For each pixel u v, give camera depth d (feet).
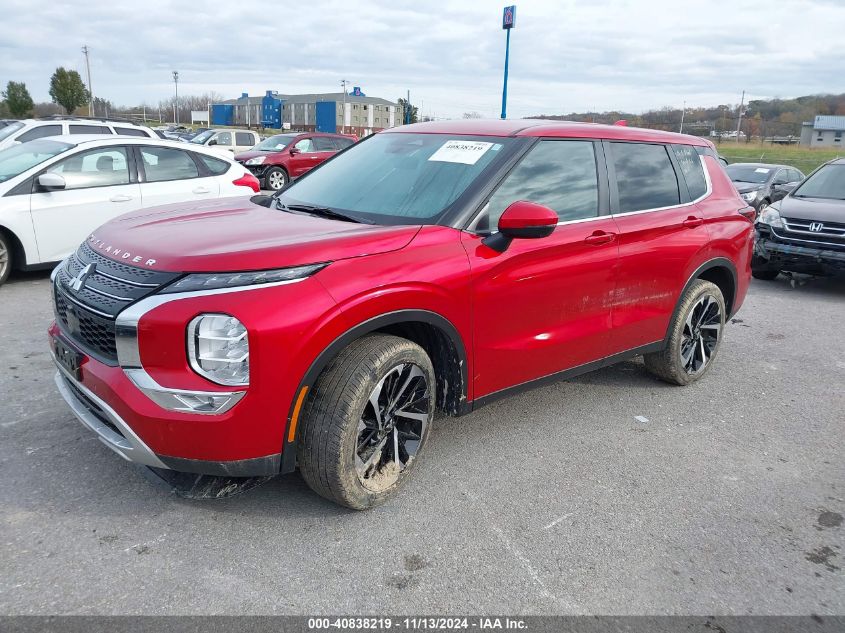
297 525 9.59
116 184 23.98
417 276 9.66
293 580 8.44
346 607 8.02
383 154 13.05
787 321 23.18
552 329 11.98
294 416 8.79
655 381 16.34
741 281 16.72
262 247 8.93
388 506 10.21
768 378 17.06
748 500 10.98
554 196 11.99
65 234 22.91
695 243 14.69
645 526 10.06
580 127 13.14
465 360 10.68
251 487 9.32
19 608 7.70
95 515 9.57
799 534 10.07
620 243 12.91
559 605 8.25
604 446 12.69
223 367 8.27
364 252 9.35
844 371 17.88
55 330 10.52
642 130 14.80
